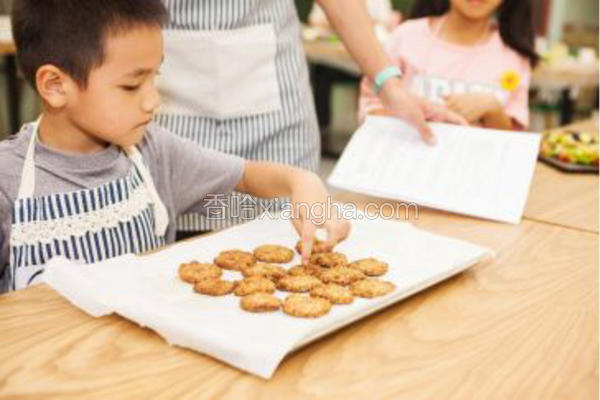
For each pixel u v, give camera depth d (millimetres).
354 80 4707
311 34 3891
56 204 1059
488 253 982
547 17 4617
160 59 1003
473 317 822
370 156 1378
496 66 2104
